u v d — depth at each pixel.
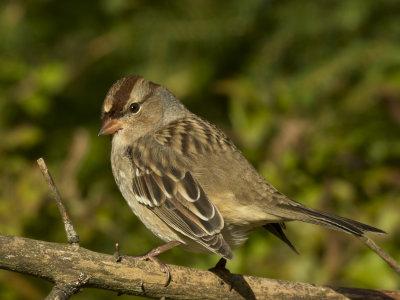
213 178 8.27
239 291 7.85
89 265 7.29
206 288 7.75
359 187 10.31
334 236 9.80
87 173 11.25
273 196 8.13
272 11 11.85
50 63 11.68
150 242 10.34
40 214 10.08
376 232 7.45
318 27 11.42
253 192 8.15
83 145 10.41
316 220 7.73
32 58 12.60
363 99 10.45
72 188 10.15
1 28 12.38
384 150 10.40
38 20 12.59
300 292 7.98
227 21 11.96
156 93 9.55
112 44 12.21
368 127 10.48
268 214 8.02
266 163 10.18
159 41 12.07
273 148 10.24
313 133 10.49
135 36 12.16
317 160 10.26
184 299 7.71
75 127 12.09
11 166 10.46
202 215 7.96
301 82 10.90
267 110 10.59
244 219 8.12
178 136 8.79
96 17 12.72
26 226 9.91
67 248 7.27
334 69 10.85
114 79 12.58
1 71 11.52
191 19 12.15
